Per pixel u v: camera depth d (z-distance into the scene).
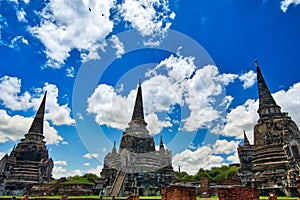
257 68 46.09
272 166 34.75
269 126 38.34
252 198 11.46
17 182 46.28
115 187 39.03
